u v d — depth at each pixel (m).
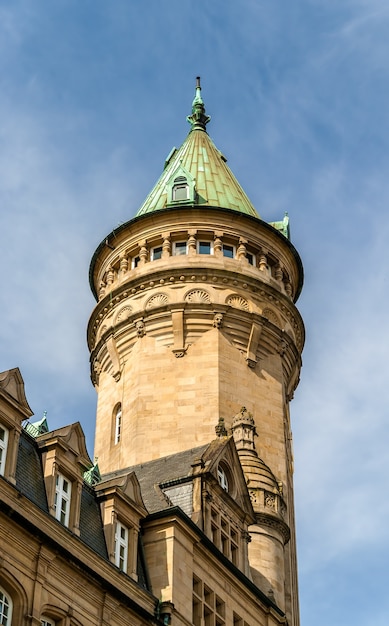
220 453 47.50
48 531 35.09
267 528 52.91
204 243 66.44
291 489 63.22
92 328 67.88
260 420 61.56
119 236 67.75
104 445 62.97
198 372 61.78
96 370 67.31
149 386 61.97
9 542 33.44
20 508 34.22
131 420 61.28
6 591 33.06
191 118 78.62
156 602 39.25
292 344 66.12
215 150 75.06
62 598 34.91
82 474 38.88
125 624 37.44
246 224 67.06
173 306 63.34
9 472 34.84
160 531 41.38
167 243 65.81
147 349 63.28
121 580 37.88
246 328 63.84
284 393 64.81
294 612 59.53
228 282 64.62
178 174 68.94
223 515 46.12
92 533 38.47
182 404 60.88
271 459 60.62
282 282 67.88
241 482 48.53
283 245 68.69
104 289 67.88
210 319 63.38
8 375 36.44
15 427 35.91
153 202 69.62
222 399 60.75
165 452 59.38
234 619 44.22
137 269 65.81
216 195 69.38
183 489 45.22
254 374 63.00
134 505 40.91
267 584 50.94
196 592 41.81
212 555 43.28
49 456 37.56
